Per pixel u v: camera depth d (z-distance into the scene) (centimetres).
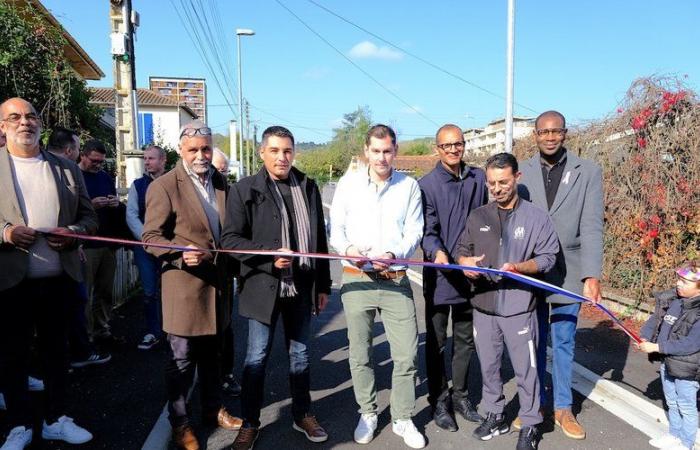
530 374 331
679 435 336
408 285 344
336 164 6122
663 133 657
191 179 335
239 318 647
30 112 309
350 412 392
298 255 305
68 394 407
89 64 1584
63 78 748
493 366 348
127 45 866
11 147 312
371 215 339
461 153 364
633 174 689
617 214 701
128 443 334
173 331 319
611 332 593
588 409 399
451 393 394
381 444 345
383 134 326
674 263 634
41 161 321
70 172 339
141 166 871
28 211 310
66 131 434
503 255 335
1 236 292
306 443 345
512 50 972
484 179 382
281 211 328
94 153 496
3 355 308
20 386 313
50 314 325
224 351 414
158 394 409
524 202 339
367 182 342
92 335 522
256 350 327
